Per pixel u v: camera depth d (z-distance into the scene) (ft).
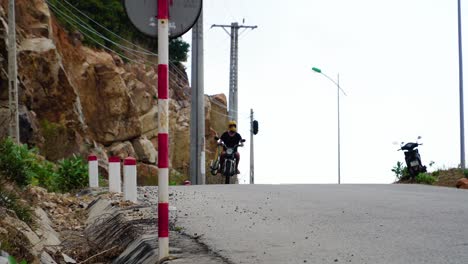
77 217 33.65
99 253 22.06
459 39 84.99
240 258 17.44
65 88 96.68
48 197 36.65
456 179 61.57
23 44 91.91
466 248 18.44
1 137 33.76
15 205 25.53
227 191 41.16
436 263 16.44
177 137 154.51
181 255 17.84
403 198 34.86
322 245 19.35
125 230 24.35
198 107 86.12
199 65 86.28
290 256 17.65
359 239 20.39
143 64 149.38
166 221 17.35
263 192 39.99
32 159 37.19
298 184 50.52
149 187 45.70
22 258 19.77
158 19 17.03
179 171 153.07
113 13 140.77
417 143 65.41
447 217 25.73
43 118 94.58
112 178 39.47
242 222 24.86
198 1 17.84
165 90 16.87
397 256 17.44
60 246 24.84
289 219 25.64
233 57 154.40
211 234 21.74
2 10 87.51
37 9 98.68
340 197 35.65
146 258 18.84
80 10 134.92
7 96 82.74
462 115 83.66
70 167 48.65
